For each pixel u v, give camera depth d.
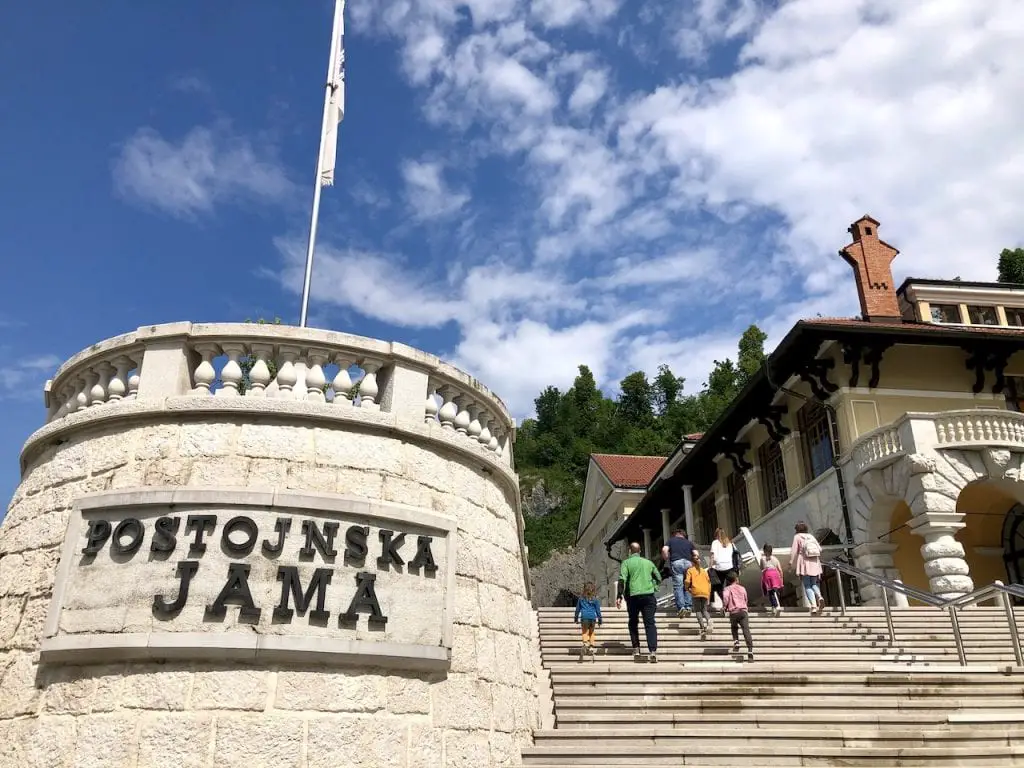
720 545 15.34
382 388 8.09
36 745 6.30
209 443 7.18
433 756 6.86
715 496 30.45
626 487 38.50
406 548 7.28
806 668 10.80
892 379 20.98
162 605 6.38
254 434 7.25
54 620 6.56
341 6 12.54
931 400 20.89
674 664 10.82
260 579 6.55
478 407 9.07
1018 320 25.20
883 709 9.70
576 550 54.62
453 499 8.05
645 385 80.06
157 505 6.75
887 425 18.19
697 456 28.52
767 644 12.32
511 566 8.88
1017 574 19.73
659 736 8.79
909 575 19.39
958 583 16.19
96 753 6.07
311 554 6.76
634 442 70.75
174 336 7.62
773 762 8.37
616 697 9.68
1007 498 19.23
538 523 62.38
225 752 6.06
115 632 6.36
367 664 6.72
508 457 9.72
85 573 6.66
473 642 7.66
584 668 10.50
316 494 6.93
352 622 6.70
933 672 10.66
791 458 23.30
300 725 6.30
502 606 8.36
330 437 7.43
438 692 7.12
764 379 22.36
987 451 17.20
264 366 7.64
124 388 7.78
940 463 17.12
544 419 79.31
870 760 8.42
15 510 7.88
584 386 80.56
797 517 22.33
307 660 6.49
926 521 16.73
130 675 6.27
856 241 23.34
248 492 6.79
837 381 20.95
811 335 20.22
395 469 7.61
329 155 11.44
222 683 6.24
